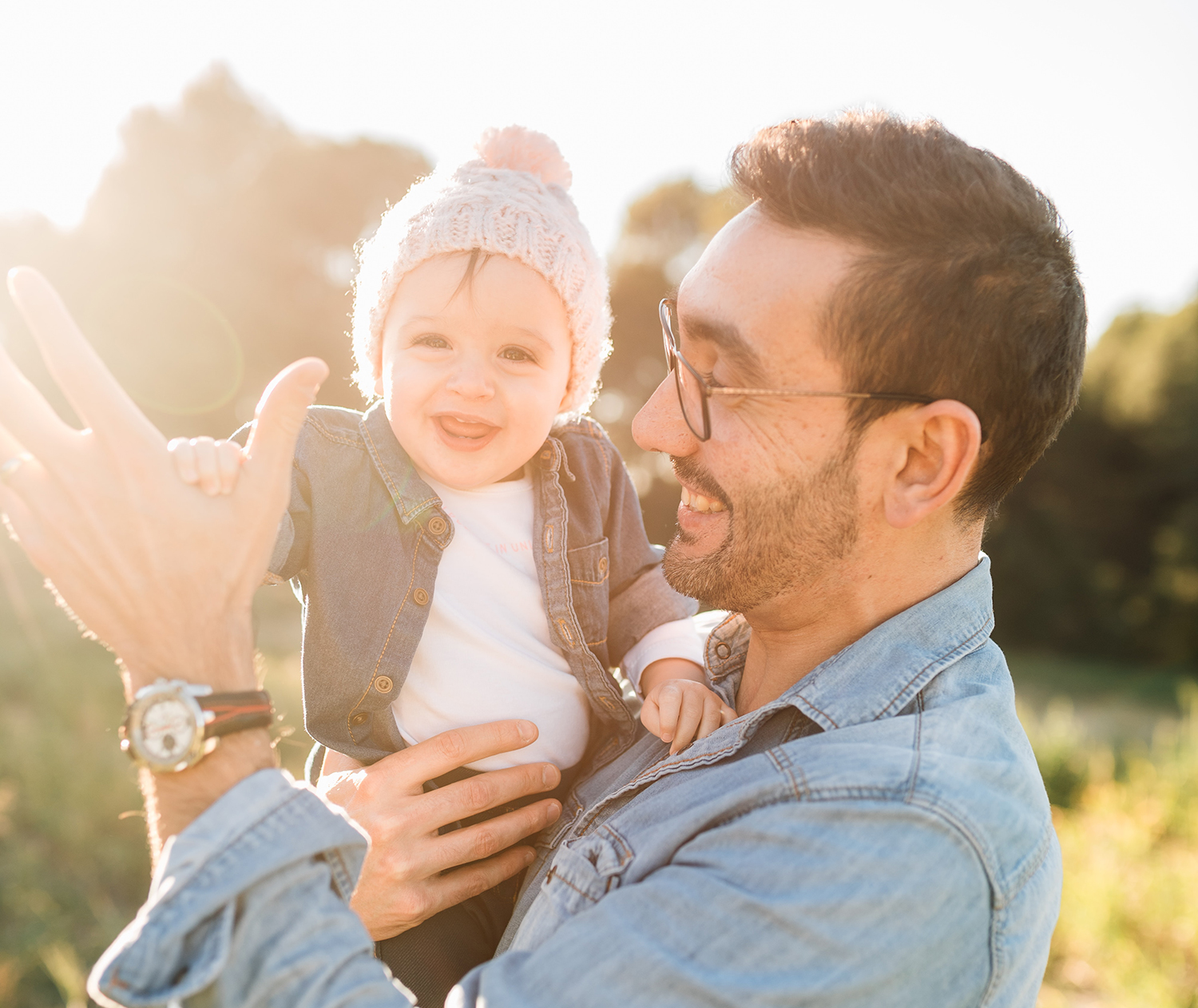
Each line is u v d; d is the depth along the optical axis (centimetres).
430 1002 139
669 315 155
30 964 411
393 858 134
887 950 100
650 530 1691
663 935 103
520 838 145
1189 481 3144
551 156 165
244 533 106
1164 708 1734
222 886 93
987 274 127
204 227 3350
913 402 129
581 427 183
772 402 134
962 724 123
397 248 155
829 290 128
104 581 101
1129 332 3694
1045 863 118
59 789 565
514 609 161
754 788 116
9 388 99
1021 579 3055
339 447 154
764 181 136
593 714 170
